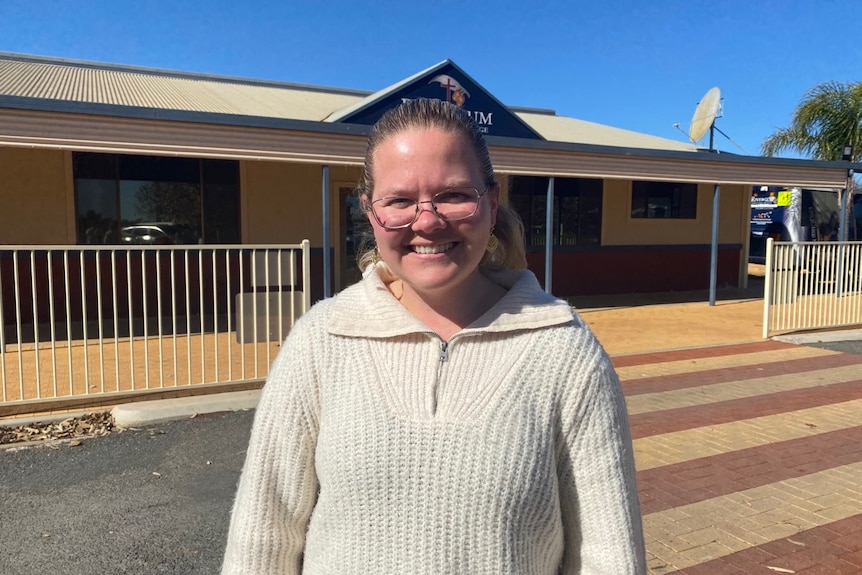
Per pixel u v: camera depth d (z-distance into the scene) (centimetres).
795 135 1714
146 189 1102
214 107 1148
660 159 1207
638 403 626
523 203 1416
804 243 1012
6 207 1004
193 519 378
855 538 355
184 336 945
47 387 654
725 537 357
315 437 147
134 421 551
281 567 148
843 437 521
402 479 135
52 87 1135
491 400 138
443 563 133
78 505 396
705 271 1633
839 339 980
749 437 521
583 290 1481
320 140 918
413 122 144
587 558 141
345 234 1275
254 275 661
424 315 154
